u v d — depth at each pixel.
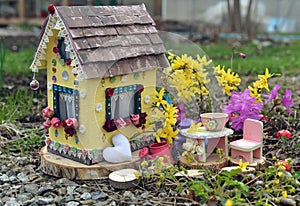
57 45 1.12
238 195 1.00
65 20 1.07
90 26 1.09
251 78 2.12
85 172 1.10
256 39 3.73
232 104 1.24
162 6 4.43
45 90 1.90
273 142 1.30
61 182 1.10
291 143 1.27
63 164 1.12
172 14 4.43
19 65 2.39
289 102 1.30
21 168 1.20
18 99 1.74
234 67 2.26
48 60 1.15
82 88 1.08
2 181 1.13
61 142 1.16
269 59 2.72
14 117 1.52
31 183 1.12
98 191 1.07
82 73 1.06
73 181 1.11
